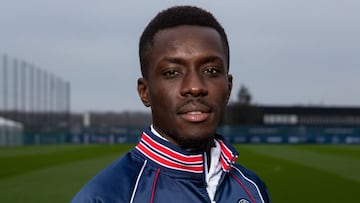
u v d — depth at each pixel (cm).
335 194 1266
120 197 204
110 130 5953
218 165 232
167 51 198
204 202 214
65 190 1319
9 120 5406
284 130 5800
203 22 205
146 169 215
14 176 1688
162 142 213
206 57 198
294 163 2338
